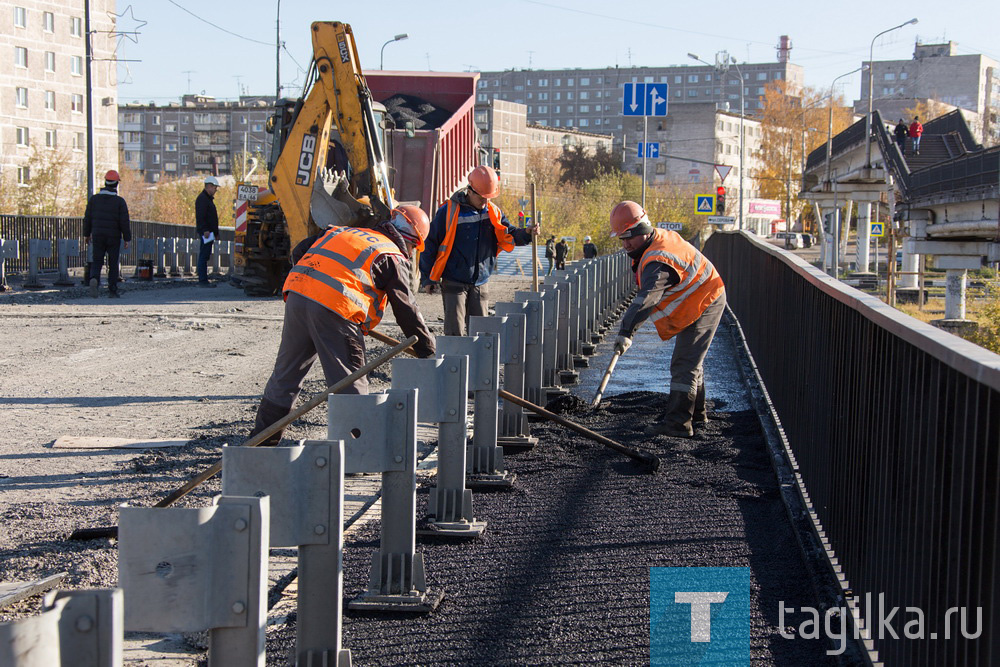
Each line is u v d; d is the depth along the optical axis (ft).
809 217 335.88
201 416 26.21
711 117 369.09
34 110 231.30
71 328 43.60
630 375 34.88
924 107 378.32
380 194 46.80
